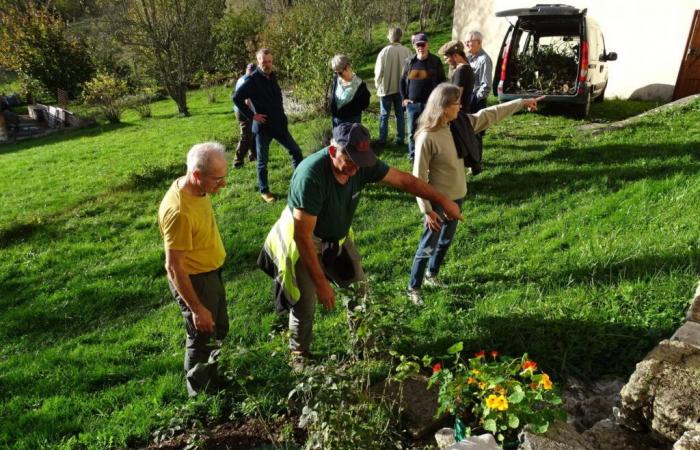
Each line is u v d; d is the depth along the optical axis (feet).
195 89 89.61
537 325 11.69
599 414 8.95
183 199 9.64
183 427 10.32
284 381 11.35
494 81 34.86
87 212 27.04
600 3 38.81
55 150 50.72
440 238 13.82
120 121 68.23
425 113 12.21
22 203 31.63
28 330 16.42
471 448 6.91
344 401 8.26
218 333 11.35
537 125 30.19
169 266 9.79
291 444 9.62
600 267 13.75
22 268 21.03
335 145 9.14
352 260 11.05
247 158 31.22
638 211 16.75
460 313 13.01
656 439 7.45
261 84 21.79
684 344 8.03
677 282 12.23
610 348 10.66
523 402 7.37
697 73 34.78
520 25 32.65
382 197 22.75
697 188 17.02
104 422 11.14
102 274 19.63
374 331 9.39
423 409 9.68
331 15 60.08
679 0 35.19
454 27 51.11
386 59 26.86
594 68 32.96
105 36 71.77
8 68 95.91
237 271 18.47
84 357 13.87
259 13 85.92
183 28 64.64
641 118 27.48
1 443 10.81
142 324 15.61
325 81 39.11
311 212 9.46
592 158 22.68
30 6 95.55
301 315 11.12
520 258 15.46
